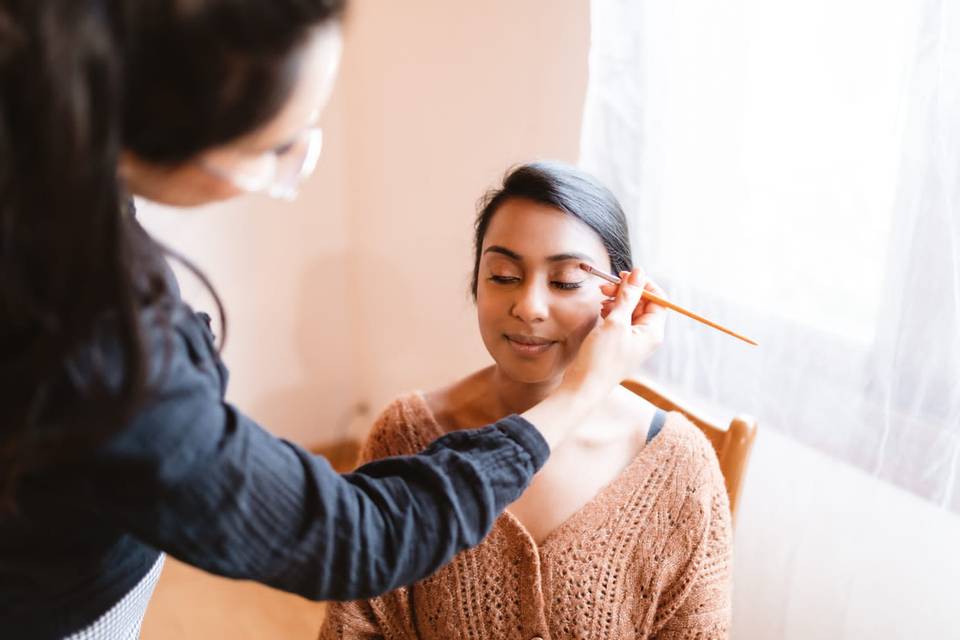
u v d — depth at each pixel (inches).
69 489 20.5
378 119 78.7
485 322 32.4
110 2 16.3
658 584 33.9
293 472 21.9
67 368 18.7
